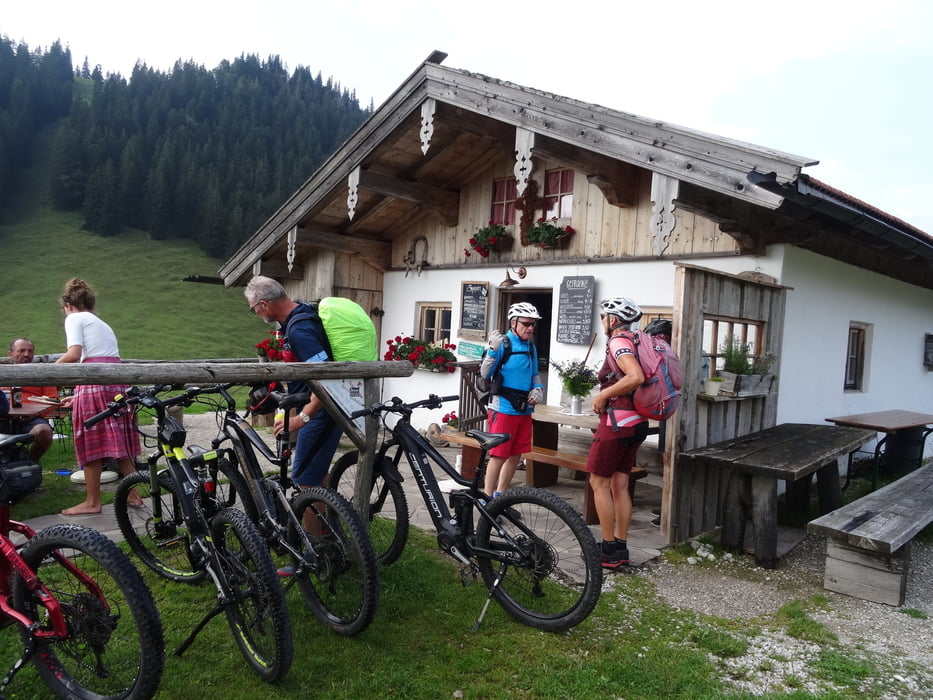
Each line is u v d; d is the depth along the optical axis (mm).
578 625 3379
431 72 6727
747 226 5922
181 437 3207
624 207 7059
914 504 4617
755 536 4648
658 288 6766
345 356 3648
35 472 2830
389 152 8102
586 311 7293
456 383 8797
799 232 5812
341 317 3658
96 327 4512
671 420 4789
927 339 9500
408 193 8344
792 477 4172
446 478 6324
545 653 3080
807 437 5484
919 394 9477
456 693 2717
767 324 5859
